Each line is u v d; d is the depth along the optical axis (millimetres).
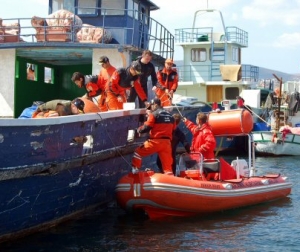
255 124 24594
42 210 8758
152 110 10414
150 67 12109
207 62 32031
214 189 10453
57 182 8961
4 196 7809
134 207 10117
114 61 14117
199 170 10711
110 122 10391
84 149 9602
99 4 16031
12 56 14273
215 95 30266
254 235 9320
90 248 8383
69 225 9648
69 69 17328
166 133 10297
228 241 8922
